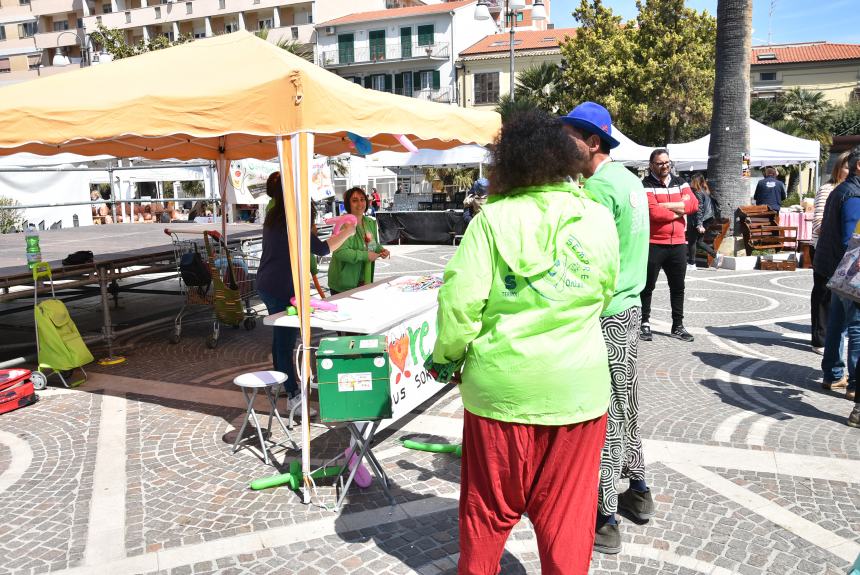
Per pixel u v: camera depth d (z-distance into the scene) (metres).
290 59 4.12
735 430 4.47
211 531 3.27
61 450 4.36
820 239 5.81
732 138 12.86
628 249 2.92
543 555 2.15
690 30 28.16
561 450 2.08
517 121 2.12
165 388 5.67
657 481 3.71
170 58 4.81
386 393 3.27
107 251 8.23
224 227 7.75
